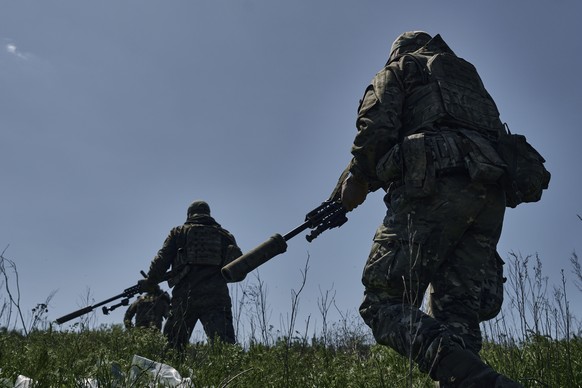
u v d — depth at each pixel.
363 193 3.20
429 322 2.42
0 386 2.75
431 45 3.21
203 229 7.00
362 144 2.87
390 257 2.71
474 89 3.03
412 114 2.92
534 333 3.51
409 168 2.72
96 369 3.00
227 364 4.46
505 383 2.17
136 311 9.74
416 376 3.50
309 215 3.64
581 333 4.09
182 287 6.86
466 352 2.30
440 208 2.70
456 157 2.72
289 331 3.47
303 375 3.73
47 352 3.22
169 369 3.52
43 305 3.67
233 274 3.53
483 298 2.90
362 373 3.76
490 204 2.81
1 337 3.56
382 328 2.59
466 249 2.84
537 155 2.94
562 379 3.33
